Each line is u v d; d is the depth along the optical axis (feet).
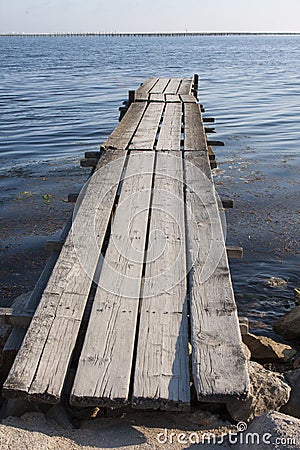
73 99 79.51
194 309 11.14
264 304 20.95
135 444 9.18
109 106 71.20
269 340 16.90
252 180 36.22
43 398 8.99
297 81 104.22
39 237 26.96
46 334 10.34
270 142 47.83
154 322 10.85
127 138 24.00
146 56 220.02
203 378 9.25
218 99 76.84
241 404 10.20
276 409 10.78
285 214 30.12
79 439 9.27
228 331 10.46
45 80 112.37
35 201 32.09
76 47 366.84
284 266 24.09
